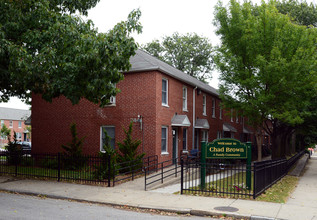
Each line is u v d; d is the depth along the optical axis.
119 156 16.80
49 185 12.99
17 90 16.12
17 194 11.45
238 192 11.41
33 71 12.34
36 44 13.17
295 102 19.67
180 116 21.23
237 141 12.27
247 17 19.92
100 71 13.05
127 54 13.38
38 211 8.71
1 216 7.96
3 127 59.81
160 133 19.20
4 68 13.99
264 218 8.23
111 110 20.06
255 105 18.83
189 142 23.41
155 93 18.83
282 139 34.62
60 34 12.59
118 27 13.10
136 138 19.12
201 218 8.58
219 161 19.31
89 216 8.32
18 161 18.11
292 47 18.34
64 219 7.88
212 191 11.20
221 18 20.25
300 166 27.38
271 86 18.55
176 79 21.67
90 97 14.14
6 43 12.27
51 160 18.05
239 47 19.70
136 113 19.25
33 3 13.27
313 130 25.00
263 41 18.78
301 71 18.12
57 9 15.61
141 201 10.23
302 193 12.64
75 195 11.07
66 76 13.07
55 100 22.08
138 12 13.59
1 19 13.08
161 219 8.31
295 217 8.34
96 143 20.41
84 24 13.78
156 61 22.77
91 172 15.12
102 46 12.47
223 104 21.11
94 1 16.98
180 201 10.22
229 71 20.19
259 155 20.36
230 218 8.53
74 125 18.53
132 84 19.55
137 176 16.08
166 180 14.52
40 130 22.47
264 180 12.18
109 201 10.22
